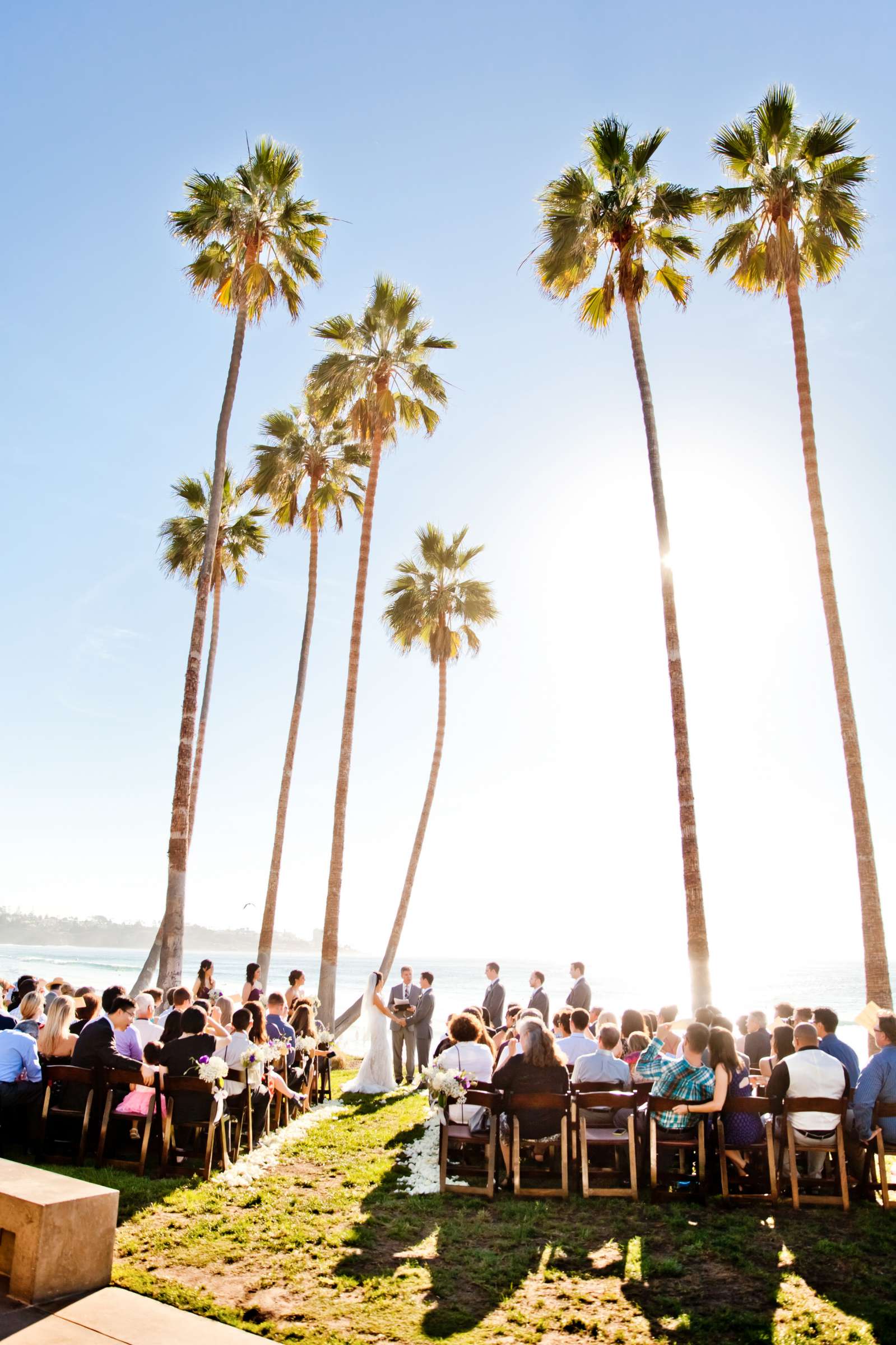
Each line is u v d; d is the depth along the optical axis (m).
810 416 14.84
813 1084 7.43
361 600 20.69
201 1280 5.66
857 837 13.22
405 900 23.69
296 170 18.81
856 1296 5.48
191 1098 8.20
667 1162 7.87
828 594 14.12
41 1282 5.12
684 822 13.50
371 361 21.39
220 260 18.58
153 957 22.52
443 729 25.55
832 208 14.91
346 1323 5.09
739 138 15.65
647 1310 5.31
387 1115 11.30
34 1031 9.73
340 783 19.78
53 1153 8.41
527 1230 6.68
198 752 26.00
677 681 14.13
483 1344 4.86
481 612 25.77
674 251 16.36
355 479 25.84
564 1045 9.20
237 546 26.83
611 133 16.27
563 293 16.80
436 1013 36.53
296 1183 7.97
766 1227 6.76
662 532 14.86
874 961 12.70
